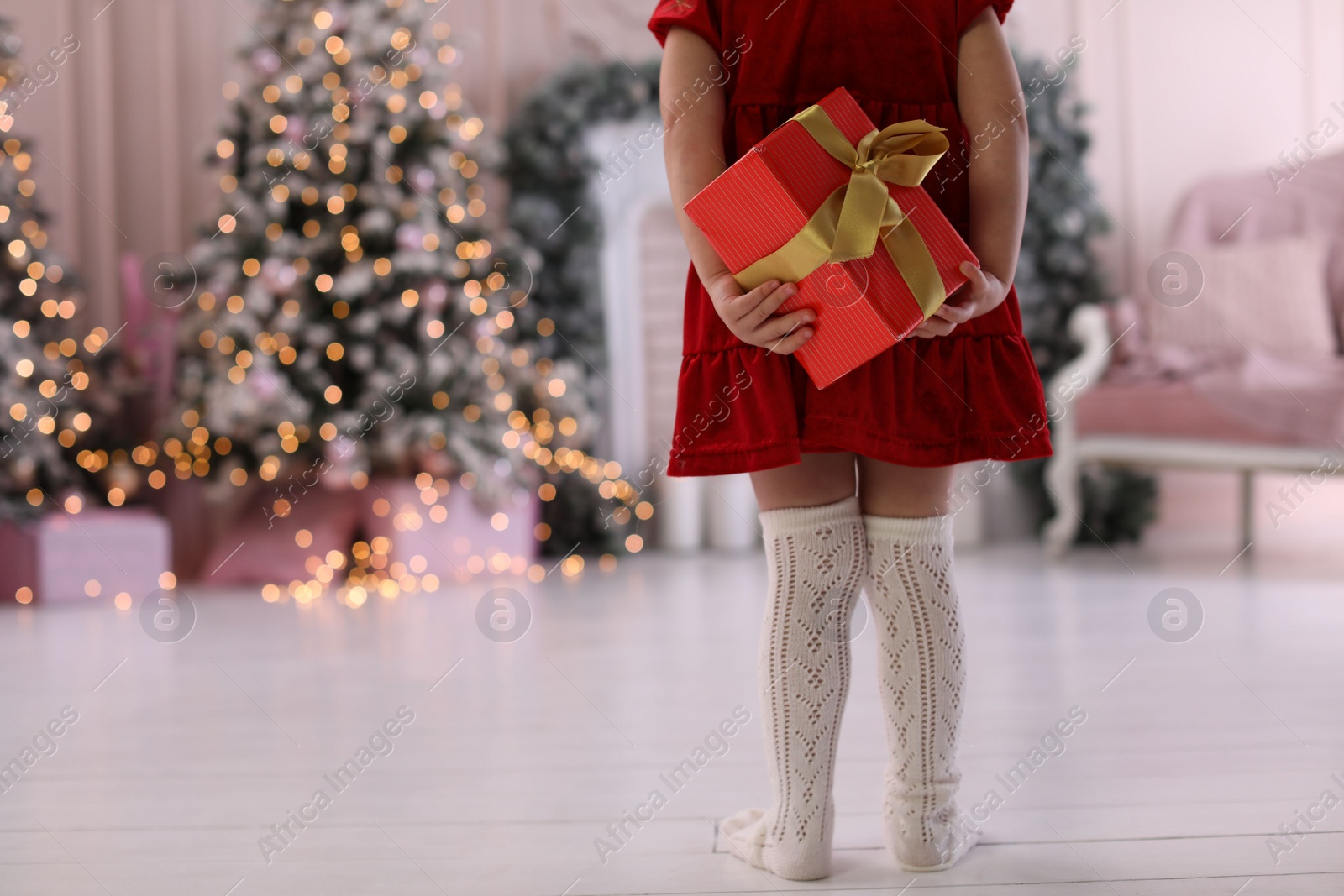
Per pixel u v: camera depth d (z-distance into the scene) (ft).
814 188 3.37
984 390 3.63
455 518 12.49
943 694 3.64
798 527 3.64
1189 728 5.41
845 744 5.28
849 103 3.48
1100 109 15.21
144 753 5.38
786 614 3.64
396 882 3.62
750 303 3.38
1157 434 11.66
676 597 10.51
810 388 3.59
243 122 12.80
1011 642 7.79
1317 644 7.39
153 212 14.26
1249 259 12.78
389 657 7.84
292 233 12.53
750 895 3.45
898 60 3.75
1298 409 10.59
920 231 3.42
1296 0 15.14
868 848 3.88
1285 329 12.53
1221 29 15.16
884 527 3.70
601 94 14.56
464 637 8.59
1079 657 7.22
